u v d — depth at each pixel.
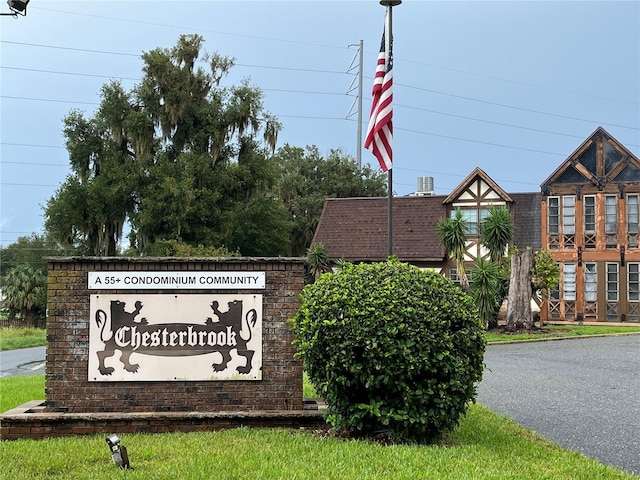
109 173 35.22
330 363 7.24
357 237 34.00
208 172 36.00
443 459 6.67
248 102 37.25
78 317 8.37
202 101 37.41
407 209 34.41
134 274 8.41
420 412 7.28
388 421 7.25
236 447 7.09
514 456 7.17
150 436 7.70
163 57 35.94
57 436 7.93
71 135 36.72
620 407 10.70
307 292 7.75
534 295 28.61
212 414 8.11
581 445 8.22
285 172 50.62
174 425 8.08
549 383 13.34
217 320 8.46
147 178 36.09
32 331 40.81
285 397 8.47
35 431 7.95
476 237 32.06
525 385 13.12
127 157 36.59
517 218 32.91
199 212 34.75
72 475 6.21
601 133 31.19
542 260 26.58
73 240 36.50
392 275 7.69
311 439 7.48
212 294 8.48
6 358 25.62
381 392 7.36
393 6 13.20
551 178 31.75
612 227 31.00
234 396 8.44
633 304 30.61
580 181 31.41
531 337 23.94
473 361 7.48
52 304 8.36
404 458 6.62
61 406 8.30
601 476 6.50
